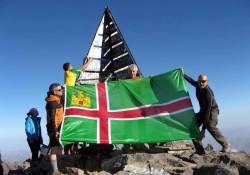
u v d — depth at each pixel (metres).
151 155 4.12
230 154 4.09
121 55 7.82
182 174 3.53
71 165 4.76
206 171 3.54
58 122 4.12
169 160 4.05
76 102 4.84
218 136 4.49
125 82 5.23
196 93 4.70
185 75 5.18
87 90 5.02
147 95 5.11
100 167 4.62
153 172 3.70
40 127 6.28
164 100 5.03
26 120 6.06
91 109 4.86
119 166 4.07
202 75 4.43
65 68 5.73
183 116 4.82
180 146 5.23
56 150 4.01
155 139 4.67
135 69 5.64
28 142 5.96
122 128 4.75
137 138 4.67
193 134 4.67
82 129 4.60
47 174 4.45
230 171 3.33
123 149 5.48
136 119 4.87
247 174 3.80
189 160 4.16
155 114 4.91
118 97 5.07
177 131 4.73
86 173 3.86
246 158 4.11
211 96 4.44
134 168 3.78
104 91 5.09
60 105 4.20
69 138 4.45
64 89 4.93
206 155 4.24
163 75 5.26
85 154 5.02
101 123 4.75
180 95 5.00
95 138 4.57
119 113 4.90
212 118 4.52
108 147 5.25
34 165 5.46
